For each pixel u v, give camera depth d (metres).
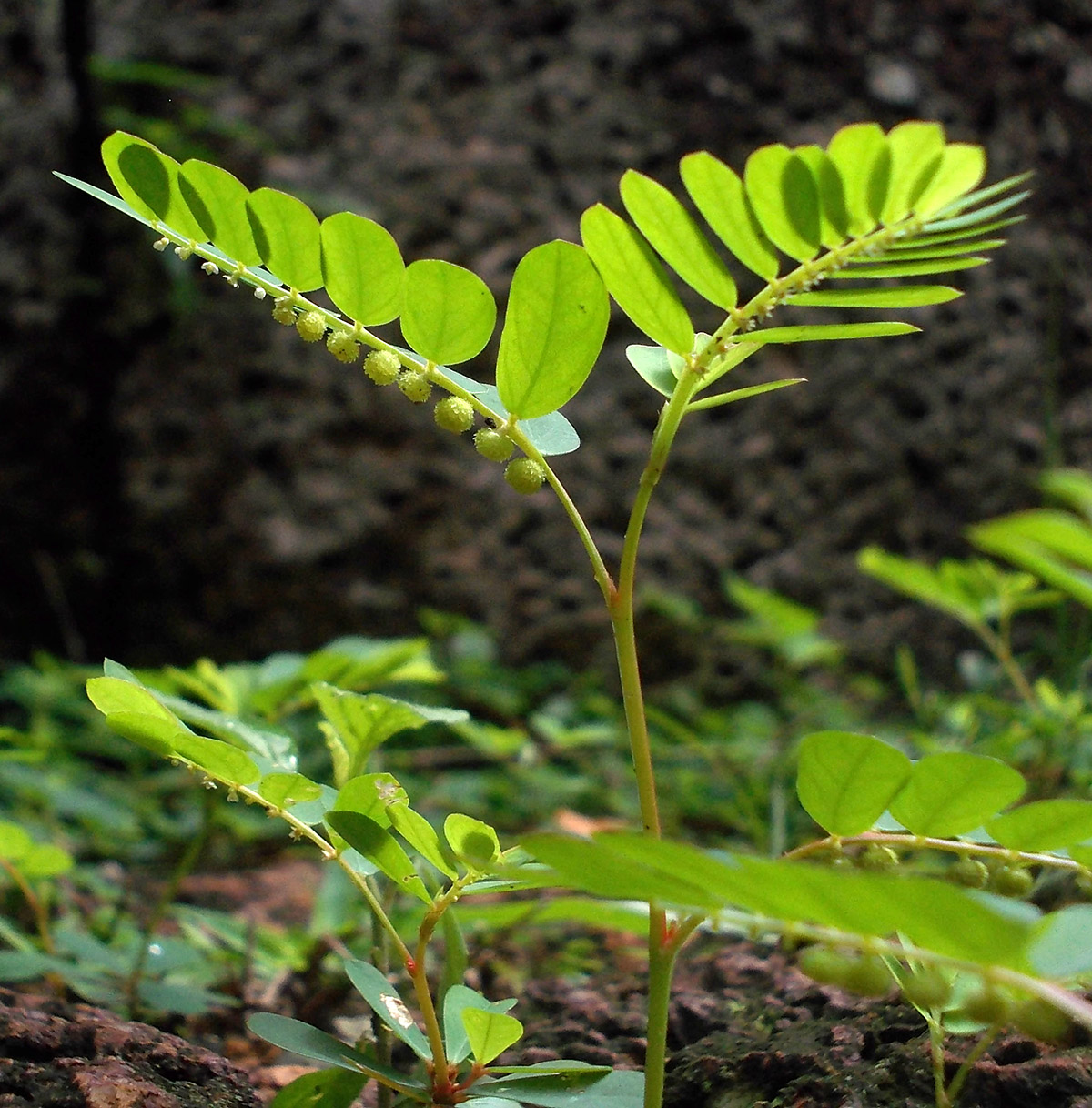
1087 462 0.80
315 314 0.21
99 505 0.77
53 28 0.80
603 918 0.20
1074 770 0.36
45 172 0.78
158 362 0.76
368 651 0.30
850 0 0.78
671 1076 0.24
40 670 0.77
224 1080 0.23
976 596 0.39
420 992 0.22
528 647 0.74
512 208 0.75
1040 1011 0.20
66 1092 0.22
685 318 0.21
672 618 0.73
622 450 0.75
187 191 0.21
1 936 0.28
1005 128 0.79
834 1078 0.23
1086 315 0.81
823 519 0.76
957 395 0.78
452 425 0.21
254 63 0.77
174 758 0.22
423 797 0.54
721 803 0.50
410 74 0.77
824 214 0.21
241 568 0.75
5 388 0.76
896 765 0.20
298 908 0.44
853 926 0.19
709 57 0.77
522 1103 0.23
